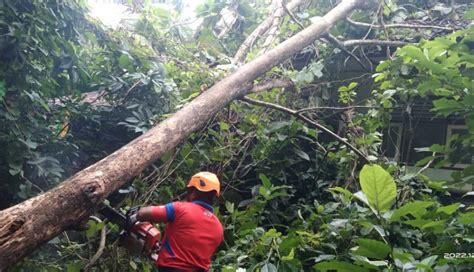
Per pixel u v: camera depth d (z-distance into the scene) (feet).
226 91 12.80
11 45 12.39
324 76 18.43
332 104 18.56
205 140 14.88
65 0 14.44
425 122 17.85
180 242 10.25
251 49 18.38
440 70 10.71
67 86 15.56
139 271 12.53
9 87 12.64
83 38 15.88
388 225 11.01
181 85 16.24
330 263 8.61
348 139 16.05
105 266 11.87
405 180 14.14
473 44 11.95
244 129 15.58
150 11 18.28
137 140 10.09
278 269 11.27
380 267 9.07
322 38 16.85
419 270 8.32
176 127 10.91
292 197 17.11
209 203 10.92
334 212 13.39
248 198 17.42
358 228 11.71
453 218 10.79
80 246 12.10
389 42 16.46
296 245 11.53
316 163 16.79
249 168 16.35
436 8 17.65
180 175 14.57
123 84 16.19
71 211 8.07
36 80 13.32
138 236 10.00
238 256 11.85
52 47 13.73
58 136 15.02
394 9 18.15
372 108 15.87
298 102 16.84
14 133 12.57
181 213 10.31
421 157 17.88
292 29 18.06
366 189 8.66
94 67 16.52
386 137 18.94
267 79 15.56
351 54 17.42
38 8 12.87
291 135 15.84
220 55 17.57
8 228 7.32
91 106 16.67
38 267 12.10
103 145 17.38
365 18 18.61
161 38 18.11
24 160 12.97
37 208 7.71
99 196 8.45
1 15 12.39
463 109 10.48
